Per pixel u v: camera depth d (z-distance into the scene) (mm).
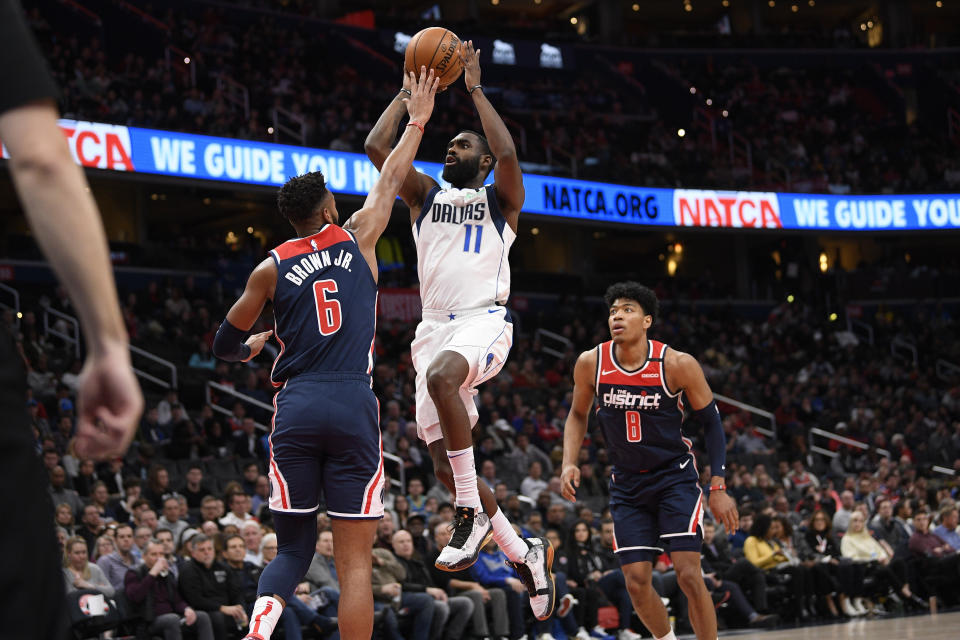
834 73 29891
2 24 1343
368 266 3938
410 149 4191
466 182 4520
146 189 20547
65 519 8766
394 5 31609
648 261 28719
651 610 5176
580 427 5480
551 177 20719
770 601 11227
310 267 3809
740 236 26547
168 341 16062
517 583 9508
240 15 25344
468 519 4129
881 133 27953
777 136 27156
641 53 29391
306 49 25125
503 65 27469
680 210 22328
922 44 31344
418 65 4273
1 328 1376
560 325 21188
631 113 28359
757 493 13211
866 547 12281
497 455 13766
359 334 3795
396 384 16062
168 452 12297
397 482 12102
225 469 12070
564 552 10344
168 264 19344
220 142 17250
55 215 1328
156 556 8102
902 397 20422
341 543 3713
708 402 5145
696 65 29688
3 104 1326
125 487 10000
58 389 13055
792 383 20094
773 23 33625
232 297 19109
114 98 18156
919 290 25234
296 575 3693
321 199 3914
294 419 3662
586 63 28953
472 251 4410
